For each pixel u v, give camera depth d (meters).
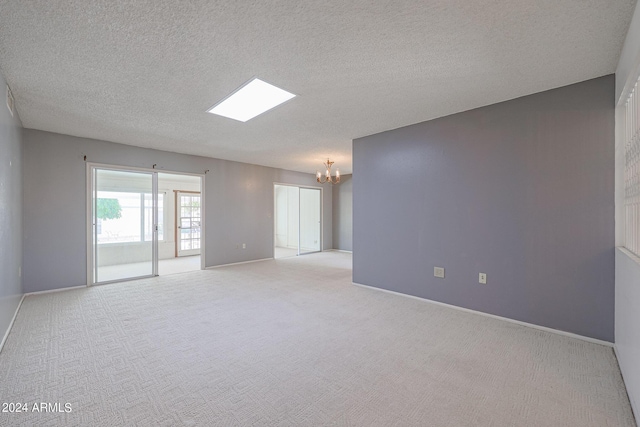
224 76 2.49
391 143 4.08
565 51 2.12
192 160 5.78
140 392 1.84
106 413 1.64
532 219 2.87
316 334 2.73
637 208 1.96
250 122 3.74
